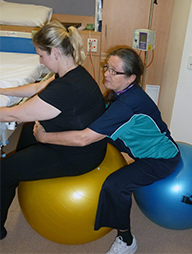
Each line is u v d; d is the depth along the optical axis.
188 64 1.80
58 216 1.26
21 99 1.62
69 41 1.12
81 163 1.28
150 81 2.46
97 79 2.51
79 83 1.15
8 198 1.20
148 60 2.35
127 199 1.25
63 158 1.26
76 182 1.29
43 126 1.26
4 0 2.60
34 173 1.20
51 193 1.26
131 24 2.23
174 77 2.01
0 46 2.26
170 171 1.34
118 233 1.38
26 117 1.10
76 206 1.26
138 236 1.56
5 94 1.43
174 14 2.08
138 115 1.20
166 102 2.24
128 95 1.21
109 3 2.15
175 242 1.52
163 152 1.34
